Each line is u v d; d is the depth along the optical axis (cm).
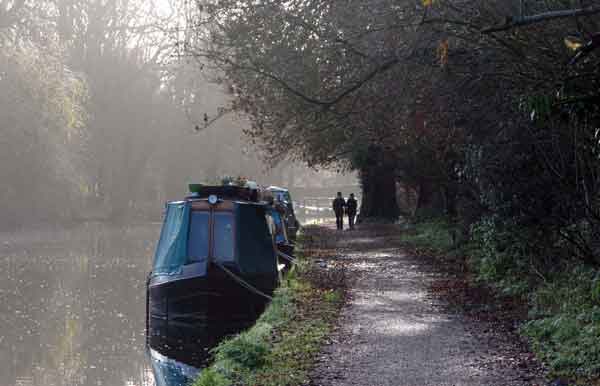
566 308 1425
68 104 6044
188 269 2044
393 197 5556
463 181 2633
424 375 1090
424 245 3350
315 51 1712
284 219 3162
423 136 2333
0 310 2244
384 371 1120
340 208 4822
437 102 1788
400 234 4250
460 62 1571
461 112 1848
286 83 1753
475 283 2073
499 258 2092
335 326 1488
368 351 1257
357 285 2120
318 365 1166
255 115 1933
